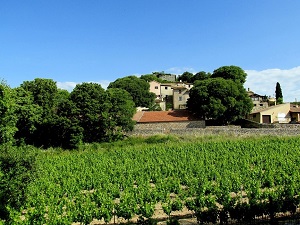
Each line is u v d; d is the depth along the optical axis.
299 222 16.61
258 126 56.06
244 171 27.09
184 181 25.44
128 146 45.97
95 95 49.06
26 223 16.38
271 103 84.06
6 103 37.78
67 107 48.12
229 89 56.75
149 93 80.94
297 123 56.69
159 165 32.62
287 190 19.41
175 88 78.88
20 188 18.94
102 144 47.97
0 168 18.61
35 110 49.12
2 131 37.94
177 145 43.16
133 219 19.14
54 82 55.56
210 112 55.22
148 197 20.55
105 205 18.42
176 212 19.89
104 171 30.72
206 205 18.70
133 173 28.78
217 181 23.83
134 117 58.25
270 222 16.92
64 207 22.09
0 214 18.14
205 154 37.16
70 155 40.94
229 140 45.00
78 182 25.94
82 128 47.19
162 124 55.66
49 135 49.88
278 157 32.78
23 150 20.08
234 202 17.84
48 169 31.67
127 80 81.62
